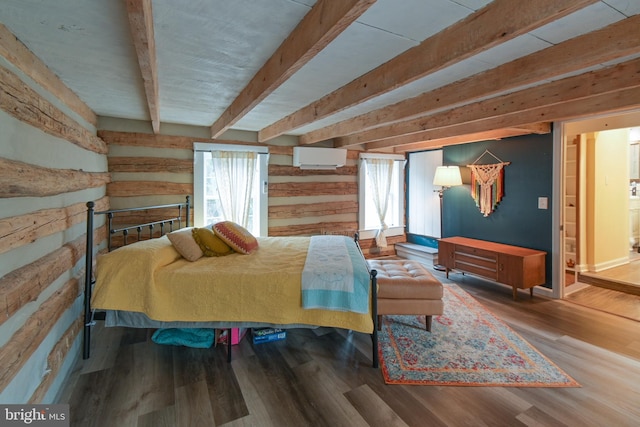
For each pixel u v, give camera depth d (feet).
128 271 7.45
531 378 6.98
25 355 4.89
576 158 14.26
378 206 18.01
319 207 16.47
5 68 4.93
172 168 12.74
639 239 17.81
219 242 9.45
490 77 6.75
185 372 7.27
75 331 7.68
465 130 12.06
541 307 11.07
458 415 5.88
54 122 6.60
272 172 14.99
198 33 5.26
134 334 9.11
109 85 7.92
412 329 9.43
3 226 4.50
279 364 7.61
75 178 7.73
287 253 9.56
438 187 17.67
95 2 4.39
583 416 5.82
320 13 4.35
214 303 7.36
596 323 9.78
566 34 5.24
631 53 4.91
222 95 8.79
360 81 7.35
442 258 14.53
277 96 8.91
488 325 9.65
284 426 5.64
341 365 7.57
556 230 11.78
